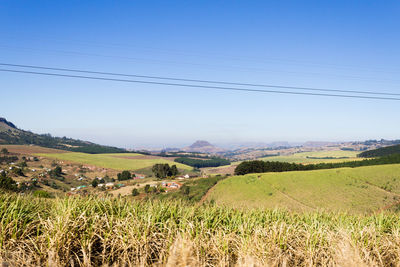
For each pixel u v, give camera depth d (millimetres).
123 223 4109
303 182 72000
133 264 3641
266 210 6141
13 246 3510
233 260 4078
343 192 63062
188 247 2555
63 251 3506
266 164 96688
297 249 4496
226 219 5254
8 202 4449
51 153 197250
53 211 4480
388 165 78000
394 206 51594
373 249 4520
